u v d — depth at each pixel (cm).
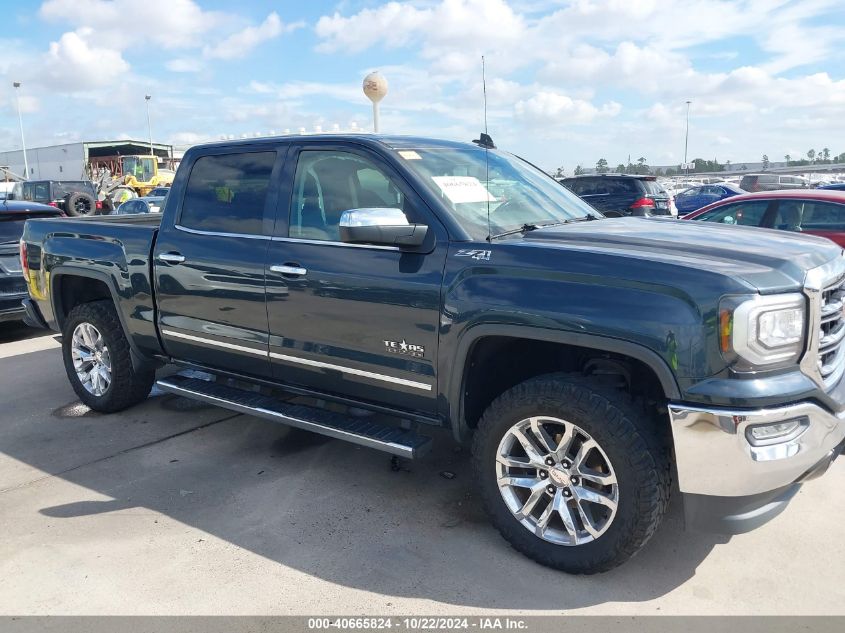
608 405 283
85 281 525
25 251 543
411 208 339
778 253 289
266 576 307
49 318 543
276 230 386
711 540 330
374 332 344
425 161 363
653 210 1533
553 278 292
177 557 323
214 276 407
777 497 287
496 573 307
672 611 278
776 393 258
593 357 314
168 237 436
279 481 403
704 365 260
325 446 455
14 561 321
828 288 287
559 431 312
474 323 308
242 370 421
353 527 349
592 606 282
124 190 2878
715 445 262
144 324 459
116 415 520
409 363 336
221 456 441
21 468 427
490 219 345
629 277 276
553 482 305
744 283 259
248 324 397
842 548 320
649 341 267
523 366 351
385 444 343
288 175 388
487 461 320
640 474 279
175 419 509
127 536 343
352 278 346
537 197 395
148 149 5181
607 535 290
